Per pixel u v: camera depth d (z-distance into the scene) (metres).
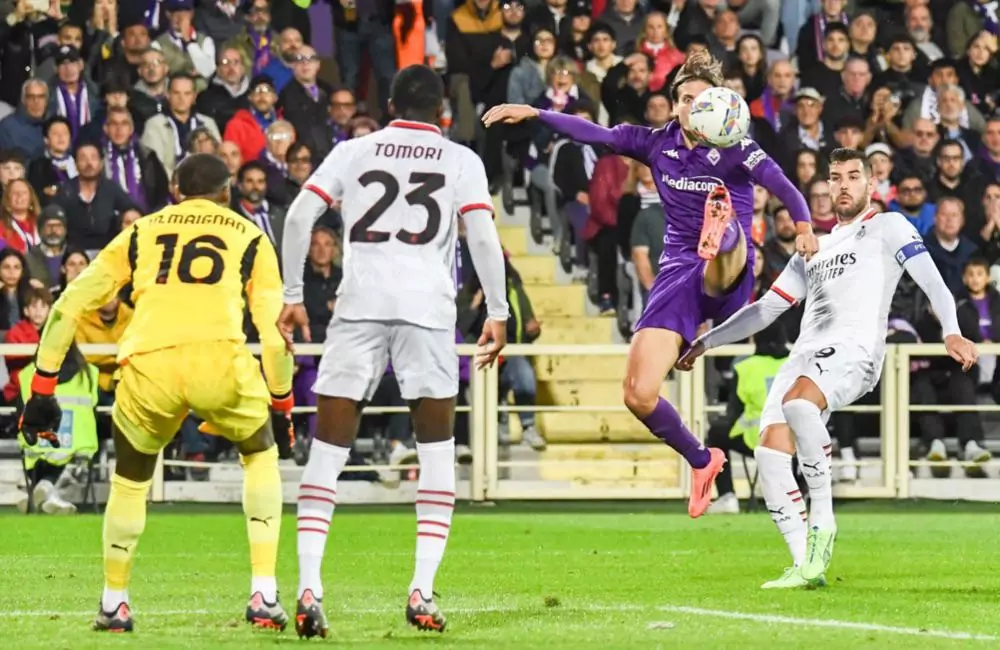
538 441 57.34
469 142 63.12
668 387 57.31
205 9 62.72
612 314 61.78
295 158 57.44
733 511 50.69
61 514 48.59
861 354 28.56
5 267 53.91
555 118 27.86
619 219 60.00
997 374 56.56
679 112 27.84
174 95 59.34
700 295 27.80
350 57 65.50
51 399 22.36
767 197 58.81
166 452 53.81
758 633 21.73
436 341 21.80
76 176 57.00
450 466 22.02
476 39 63.31
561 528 43.94
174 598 26.42
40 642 20.45
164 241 22.23
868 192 29.08
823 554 28.48
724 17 65.25
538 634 21.56
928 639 21.14
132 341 21.88
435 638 21.09
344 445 21.67
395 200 21.84
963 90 65.94
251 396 22.03
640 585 29.16
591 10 67.19
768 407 29.83
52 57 61.91
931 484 54.75
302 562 21.03
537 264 62.94
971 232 59.34
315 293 54.00
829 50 65.00
